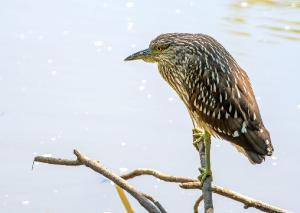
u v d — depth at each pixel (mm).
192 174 13656
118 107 15891
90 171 13586
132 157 14156
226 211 12789
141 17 20078
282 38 18641
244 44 18484
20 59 17844
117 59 17953
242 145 9867
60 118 15430
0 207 12609
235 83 10000
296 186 13352
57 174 13555
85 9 20672
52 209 12578
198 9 20438
